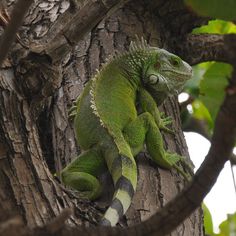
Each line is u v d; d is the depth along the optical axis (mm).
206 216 13086
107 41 12344
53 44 8531
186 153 10898
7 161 8133
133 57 10945
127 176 9188
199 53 13156
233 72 5188
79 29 8430
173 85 11086
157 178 9891
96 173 9898
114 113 10133
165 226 5938
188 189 5832
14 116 8523
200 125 15297
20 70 8656
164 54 11086
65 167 10141
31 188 8031
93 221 8367
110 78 10555
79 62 12070
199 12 5383
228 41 5223
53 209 7969
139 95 10828
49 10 12820
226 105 5254
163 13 12914
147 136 10250
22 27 12312
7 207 6570
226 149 5508
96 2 8258
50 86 8727
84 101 10312
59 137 10992
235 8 5352
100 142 9867
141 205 9195
